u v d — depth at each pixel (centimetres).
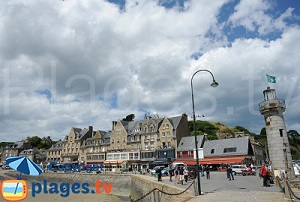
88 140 8000
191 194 1642
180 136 6003
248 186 2059
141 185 3198
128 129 7025
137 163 6153
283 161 2647
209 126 9938
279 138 2712
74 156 8194
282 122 2766
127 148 6706
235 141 5303
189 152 5550
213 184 2291
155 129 6275
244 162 4806
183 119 6247
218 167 5028
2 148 11394
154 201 1694
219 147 5362
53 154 8962
